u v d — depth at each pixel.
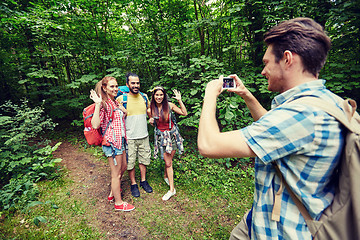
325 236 0.58
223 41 4.65
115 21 5.54
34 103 6.38
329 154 0.56
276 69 0.70
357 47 3.46
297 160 0.59
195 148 4.09
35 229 2.18
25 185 2.71
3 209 2.44
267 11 3.55
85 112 2.13
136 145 2.78
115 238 2.09
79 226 2.24
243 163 3.48
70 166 3.61
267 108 3.80
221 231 2.16
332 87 2.88
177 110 2.86
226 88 1.09
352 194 0.53
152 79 5.61
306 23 0.65
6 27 4.18
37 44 5.41
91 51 5.29
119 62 5.86
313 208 0.59
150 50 4.42
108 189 2.95
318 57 0.62
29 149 3.53
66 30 4.97
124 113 2.55
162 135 2.64
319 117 0.55
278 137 0.57
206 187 2.94
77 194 2.81
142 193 2.84
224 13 4.32
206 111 0.72
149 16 4.72
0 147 3.23
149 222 2.30
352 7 2.81
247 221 1.00
